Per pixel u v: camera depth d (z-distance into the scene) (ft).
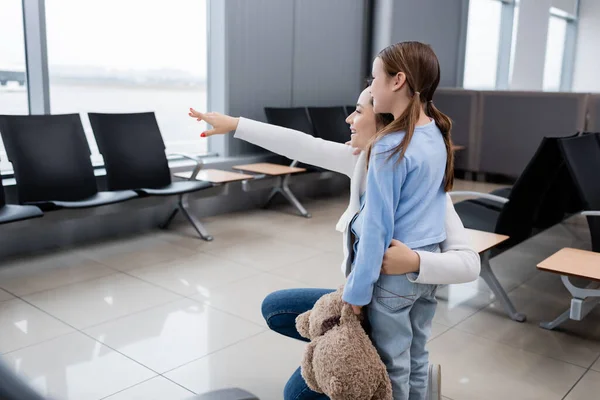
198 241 15.40
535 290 12.42
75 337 9.59
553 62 41.11
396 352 4.91
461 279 4.85
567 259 9.24
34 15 14.32
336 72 22.90
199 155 19.11
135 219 16.20
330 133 21.04
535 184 10.68
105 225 15.53
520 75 30.53
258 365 8.87
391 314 4.78
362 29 23.95
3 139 12.97
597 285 12.03
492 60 33.45
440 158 4.78
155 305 11.02
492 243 10.11
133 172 15.39
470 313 11.09
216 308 10.96
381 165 4.47
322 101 22.43
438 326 10.46
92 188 14.44
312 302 6.28
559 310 11.33
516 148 23.66
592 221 10.73
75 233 14.92
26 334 9.64
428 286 4.93
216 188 16.26
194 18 18.45
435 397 5.83
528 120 23.22
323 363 4.76
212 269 13.17
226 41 18.38
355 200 5.07
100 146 14.90
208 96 19.13
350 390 4.65
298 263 13.76
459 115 24.75
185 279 12.47
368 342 4.79
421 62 4.66
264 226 17.22
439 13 27.14
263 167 18.25
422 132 4.71
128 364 8.75
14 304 10.85
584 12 40.70
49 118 13.92
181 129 18.75
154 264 13.41
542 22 29.50
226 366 8.80
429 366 5.91
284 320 6.46
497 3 32.81
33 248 14.12
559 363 9.20
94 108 16.33
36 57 14.53
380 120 5.08
